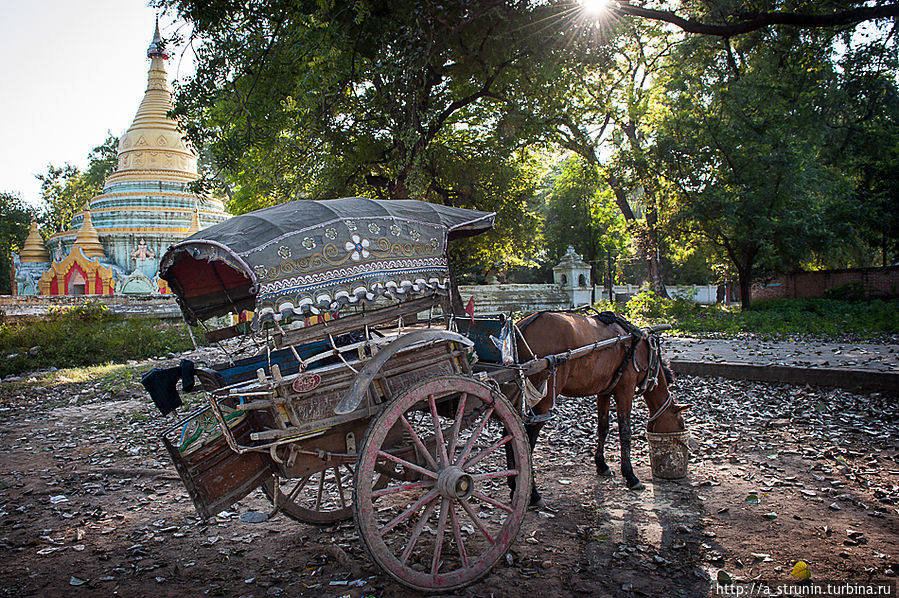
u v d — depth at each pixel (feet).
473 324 16.49
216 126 56.03
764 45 51.44
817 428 24.43
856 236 103.14
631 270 151.64
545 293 100.37
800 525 15.42
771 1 36.06
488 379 13.91
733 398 30.78
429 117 56.49
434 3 37.78
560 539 15.08
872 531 14.93
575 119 64.85
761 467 20.12
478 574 12.50
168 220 129.90
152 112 137.80
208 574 14.05
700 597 12.21
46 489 20.84
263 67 44.11
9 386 44.60
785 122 74.49
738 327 62.49
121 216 128.67
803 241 83.82
